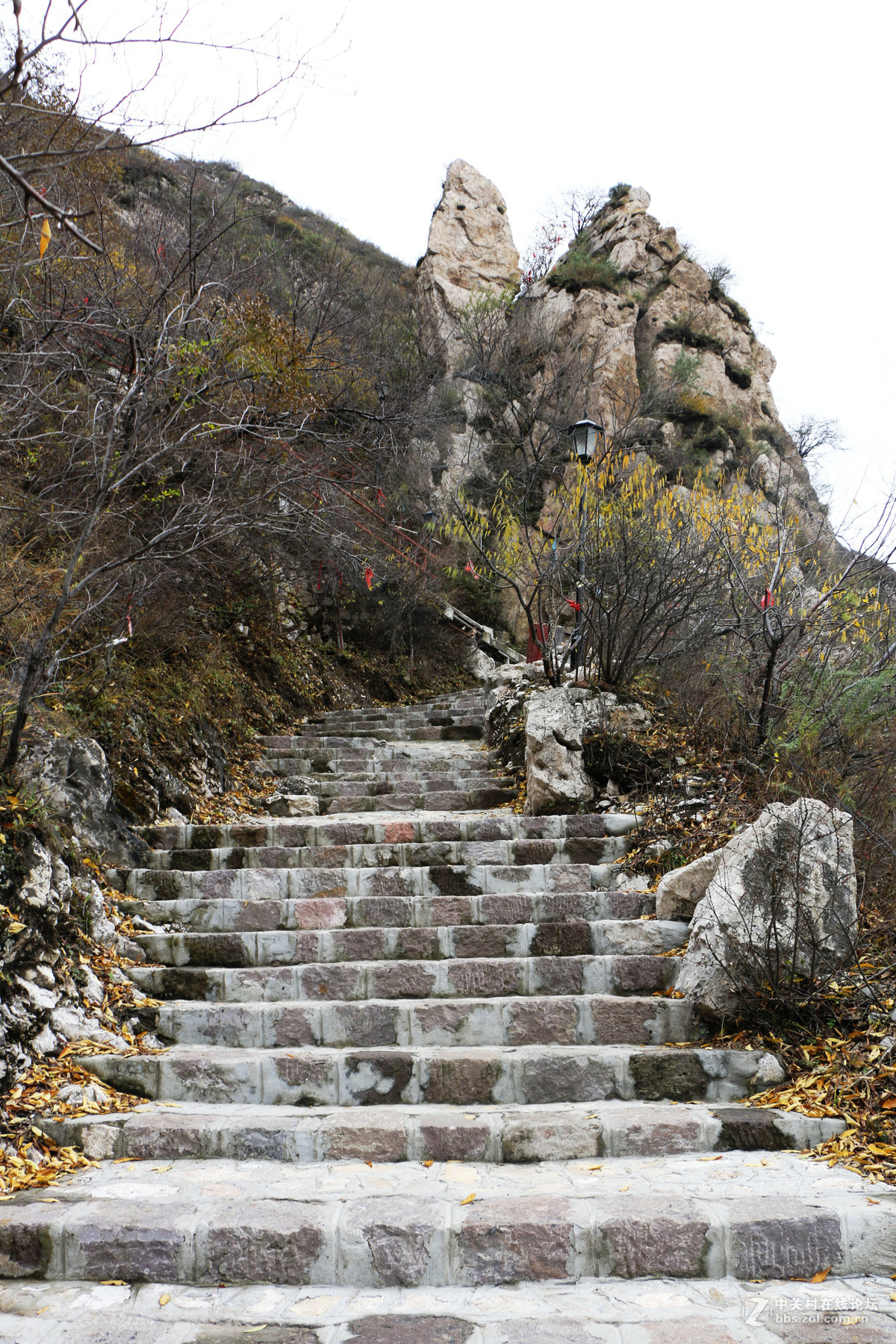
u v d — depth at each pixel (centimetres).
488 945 453
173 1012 396
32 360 485
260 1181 295
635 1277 255
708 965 389
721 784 561
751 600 621
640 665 694
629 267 2275
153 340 553
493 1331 226
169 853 546
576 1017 390
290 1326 231
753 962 378
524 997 411
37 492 523
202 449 548
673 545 684
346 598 1382
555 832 572
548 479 1750
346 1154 317
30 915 382
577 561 715
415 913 482
